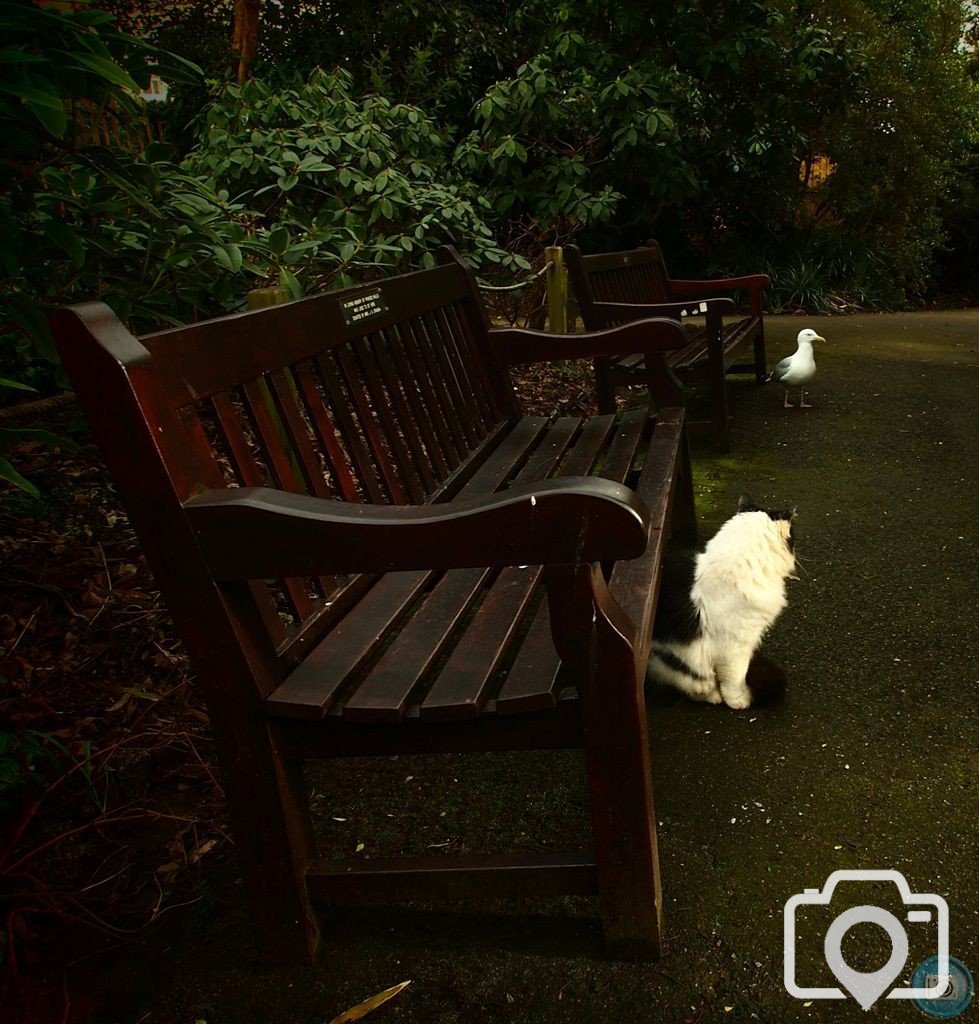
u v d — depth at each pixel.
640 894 1.69
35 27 1.92
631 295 5.35
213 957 1.85
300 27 9.34
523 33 9.14
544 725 1.63
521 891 1.72
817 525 3.79
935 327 8.72
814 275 10.85
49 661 2.80
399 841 2.11
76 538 3.39
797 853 1.99
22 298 2.36
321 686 1.67
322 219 4.83
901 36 11.53
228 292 3.59
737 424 5.35
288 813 1.70
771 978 1.69
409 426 2.56
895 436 4.94
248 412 1.87
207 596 1.57
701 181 10.04
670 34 8.32
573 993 1.69
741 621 2.42
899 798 2.14
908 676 2.65
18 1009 1.77
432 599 2.06
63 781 2.31
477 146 7.45
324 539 1.51
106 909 2.01
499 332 3.36
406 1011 1.68
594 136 8.09
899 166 11.46
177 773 2.43
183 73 2.44
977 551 3.45
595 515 1.43
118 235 3.12
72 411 4.22
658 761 2.34
